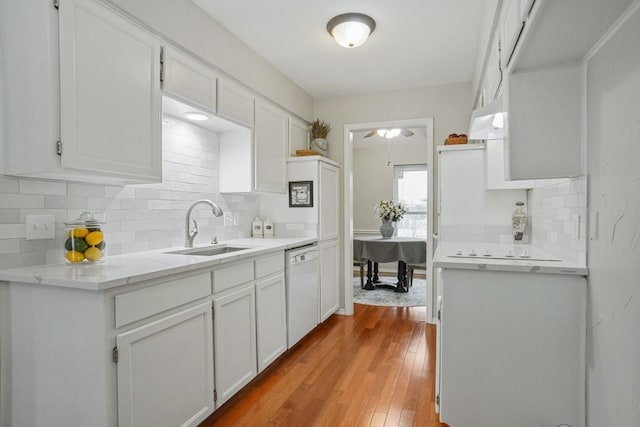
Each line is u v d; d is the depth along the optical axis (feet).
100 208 6.42
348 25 8.11
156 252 7.23
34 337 4.69
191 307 5.75
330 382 7.79
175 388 5.37
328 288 12.03
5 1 4.87
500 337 5.24
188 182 8.63
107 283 4.24
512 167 5.24
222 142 9.75
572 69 5.00
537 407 5.10
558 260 5.51
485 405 5.31
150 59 6.23
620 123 3.89
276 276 8.58
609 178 4.18
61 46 4.72
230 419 6.40
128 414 4.56
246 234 11.14
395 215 16.33
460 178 9.33
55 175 5.08
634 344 3.57
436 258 5.81
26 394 4.75
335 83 12.21
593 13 3.67
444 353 5.47
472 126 6.79
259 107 9.89
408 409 6.72
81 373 4.43
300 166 11.51
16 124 4.83
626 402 3.74
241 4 7.65
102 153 5.28
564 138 5.07
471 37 9.14
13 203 5.08
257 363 7.67
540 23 3.87
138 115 5.93
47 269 5.03
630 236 3.67
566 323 4.98
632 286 3.61
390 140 20.53
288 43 9.42
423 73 11.37
